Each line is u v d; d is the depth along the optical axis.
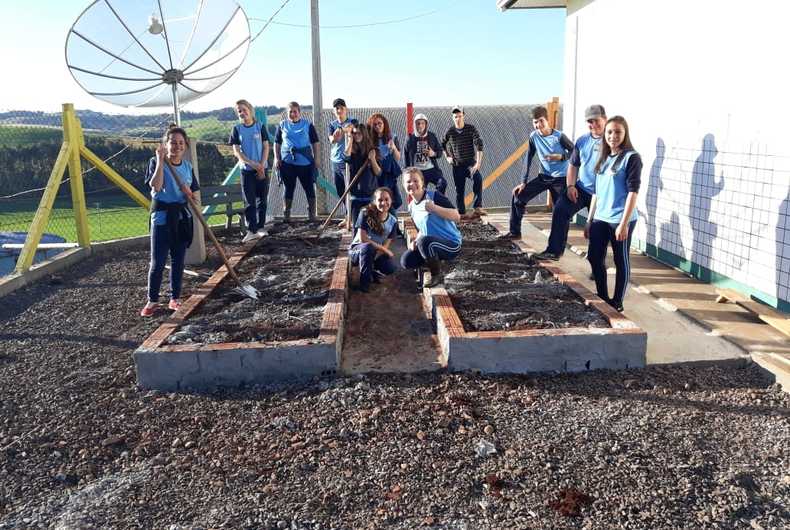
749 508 2.95
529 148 7.71
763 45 5.58
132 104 9.30
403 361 4.71
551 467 3.28
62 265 8.11
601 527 2.83
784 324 5.00
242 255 7.62
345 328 5.49
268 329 4.84
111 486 3.26
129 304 6.47
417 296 6.36
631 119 8.06
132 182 15.93
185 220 6.02
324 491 3.14
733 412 3.83
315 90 11.54
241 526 2.89
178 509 3.04
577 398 4.05
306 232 9.05
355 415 3.86
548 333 4.45
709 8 6.35
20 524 2.98
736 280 6.05
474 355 4.45
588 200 6.68
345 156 8.30
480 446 3.45
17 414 4.05
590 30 9.13
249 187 8.77
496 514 2.95
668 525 2.84
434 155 9.07
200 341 4.67
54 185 8.25
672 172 7.14
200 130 15.41
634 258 7.69
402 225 9.20
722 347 4.79
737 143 5.98
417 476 3.24
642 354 4.48
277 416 3.90
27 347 5.28
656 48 7.39
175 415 3.99
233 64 9.12
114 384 4.48
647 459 3.33
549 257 6.77
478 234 8.55
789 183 5.30
